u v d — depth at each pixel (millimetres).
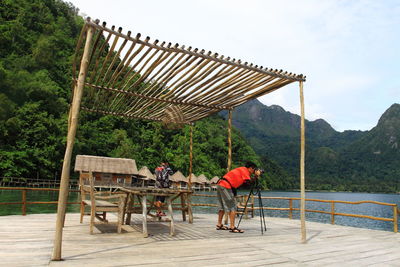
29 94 52156
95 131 56688
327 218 32875
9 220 6598
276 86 5793
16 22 68750
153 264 3342
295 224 7789
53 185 40562
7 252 3705
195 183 54188
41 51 65812
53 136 45625
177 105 6891
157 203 7148
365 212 41938
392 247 4969
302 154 5320
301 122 5387
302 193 5270
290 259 3887
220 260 3666
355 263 3809
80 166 21109
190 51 4207
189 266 3330
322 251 4480
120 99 6387
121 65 4566
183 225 6621
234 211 5973
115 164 22547
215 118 104938
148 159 62469
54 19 87250
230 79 5137
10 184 36625
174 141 74062
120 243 4449
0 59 59969
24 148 41938
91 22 3592
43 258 3443
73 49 81438
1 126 41844
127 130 65250
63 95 62719
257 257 3914
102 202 6027
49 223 6195
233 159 89938
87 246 4160
